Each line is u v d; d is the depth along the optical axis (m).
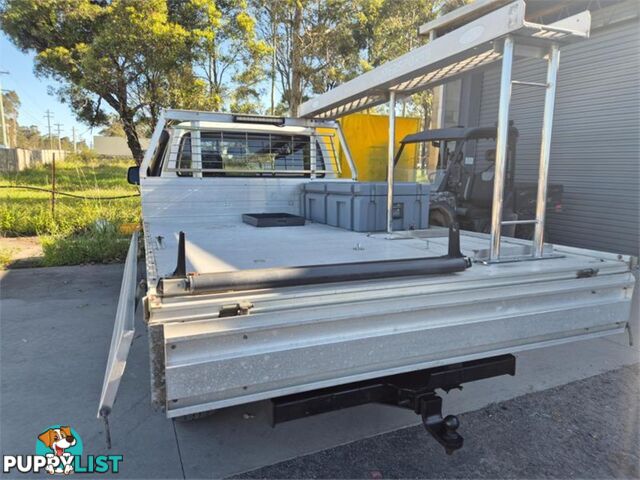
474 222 6.41
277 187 4.04
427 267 1.91
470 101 9.69
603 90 7.04
